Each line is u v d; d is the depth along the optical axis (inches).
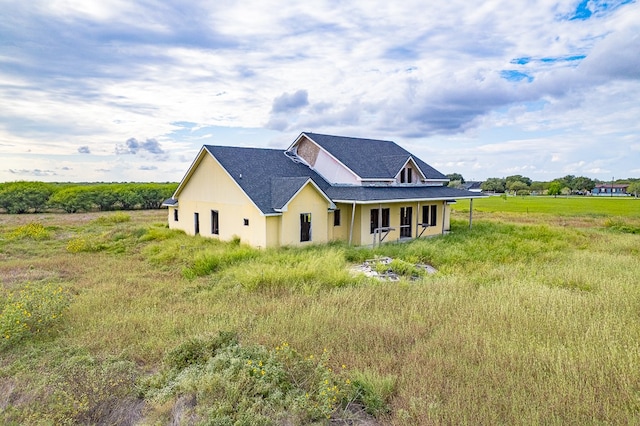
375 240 780.6
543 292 384.8
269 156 874.8
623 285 412.8
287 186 716.7
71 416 190.1
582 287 428.1
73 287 450.6
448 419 178.7
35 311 313.6
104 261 620.7
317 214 744.3
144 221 1299.2
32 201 1781.5
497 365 232.8
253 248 671.1
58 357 261.9
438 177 1040.2
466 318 318.7
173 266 577.0
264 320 319.3
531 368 226.5
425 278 484.7
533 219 1368.1
